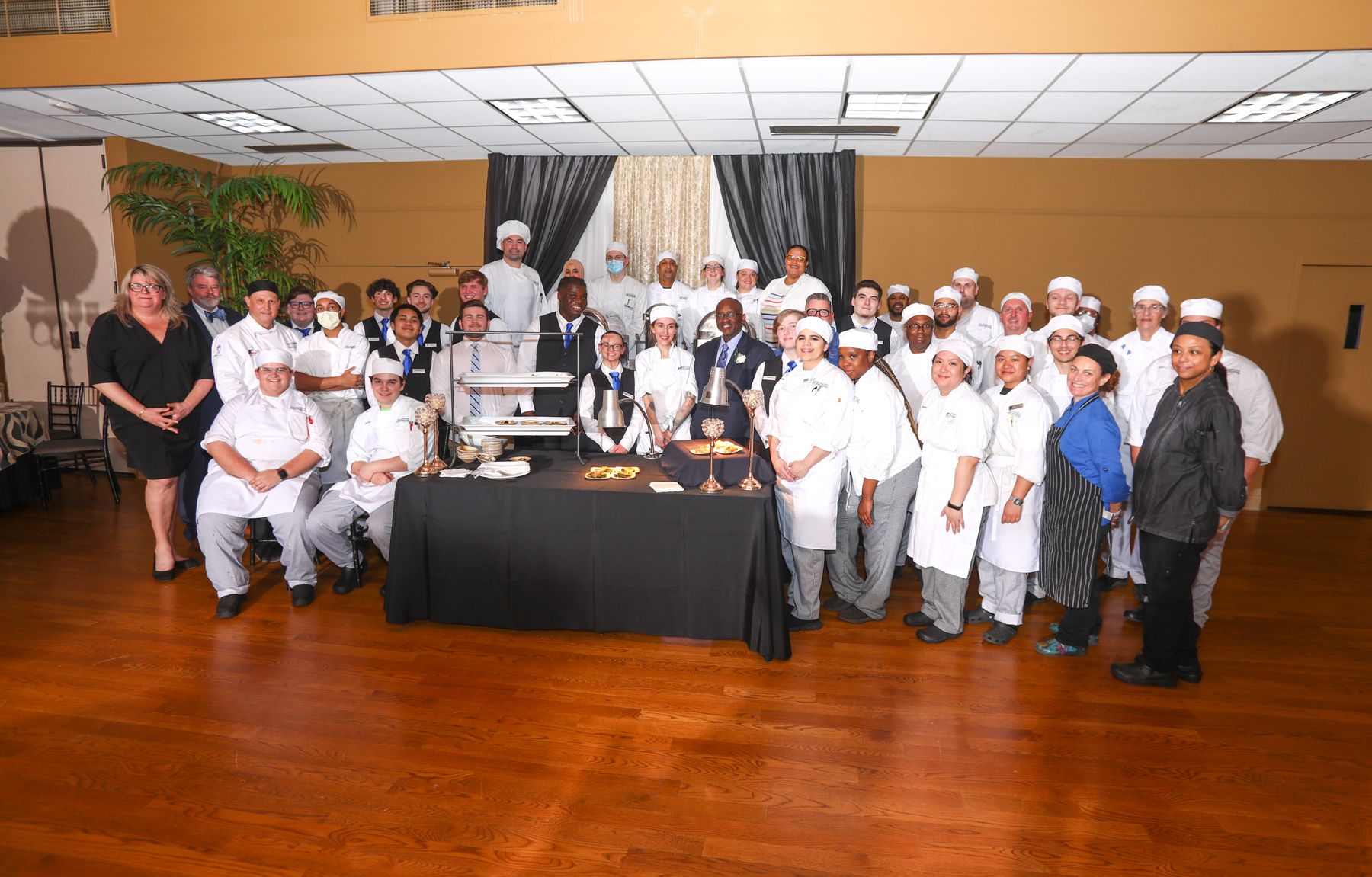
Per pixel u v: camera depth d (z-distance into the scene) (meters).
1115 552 4.07
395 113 5.07
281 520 3.56
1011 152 5.84
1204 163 5.87
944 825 2.12
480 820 2.12
